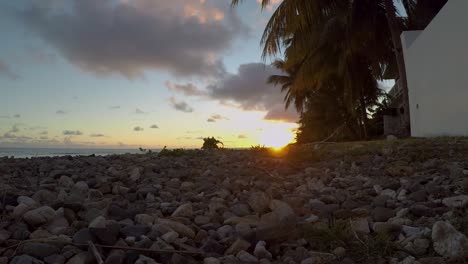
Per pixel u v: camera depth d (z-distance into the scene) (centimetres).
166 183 490
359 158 639
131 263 223
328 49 1592
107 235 244
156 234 260
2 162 731
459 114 827
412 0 1424
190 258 233
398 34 1220
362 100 1966
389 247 235
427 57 1013
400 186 420
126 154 941
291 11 1145
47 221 279
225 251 248
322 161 657
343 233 261
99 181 469
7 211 316
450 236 223
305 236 267
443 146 636
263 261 228
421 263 213
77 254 221
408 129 1191
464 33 790
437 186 377
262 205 339
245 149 991
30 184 473
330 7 1238
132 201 399
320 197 388
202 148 1127
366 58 1702
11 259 219
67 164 694
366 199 379
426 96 1031
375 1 1280
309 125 2372
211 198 406
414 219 297
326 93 2259
